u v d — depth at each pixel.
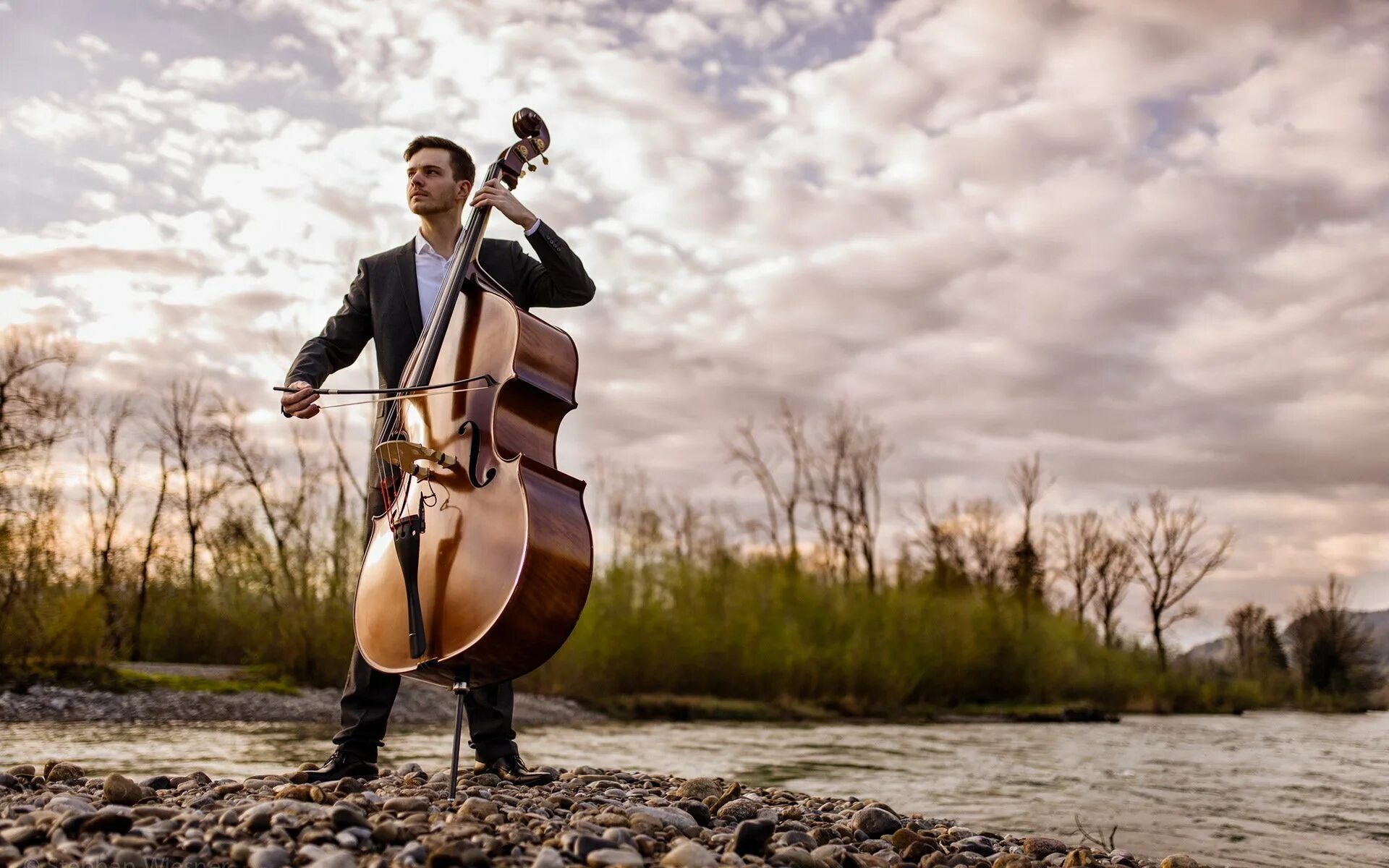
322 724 15.23
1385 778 10.23
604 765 10.11
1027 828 6.35
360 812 2.62
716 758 11.39
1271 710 42.75
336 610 20.62
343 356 3.85
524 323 3.35
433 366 3.38
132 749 10.37
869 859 3.01
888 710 24.30
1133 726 22.78
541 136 3.75
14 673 17.03
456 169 3.79
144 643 27.36
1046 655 30.22
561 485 3.16
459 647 2.97
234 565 26.69
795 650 24.11
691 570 24.84
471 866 2.29
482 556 3.03
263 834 2.51
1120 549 45.81
